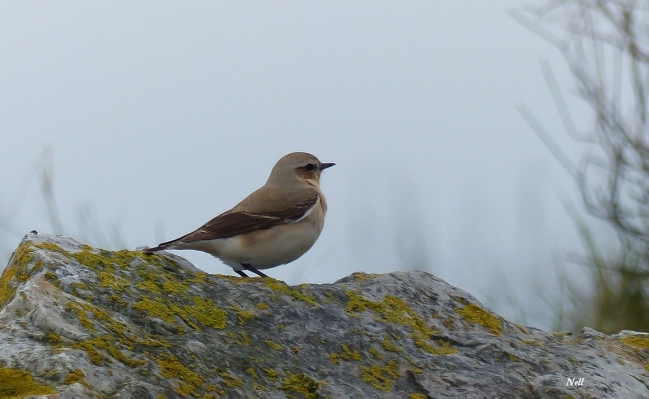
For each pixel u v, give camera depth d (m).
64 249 9.53
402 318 10.34
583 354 10.80
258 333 9.12
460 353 10.03
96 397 7.04
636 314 16.42
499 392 9.28
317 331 9.53
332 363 9.12
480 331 10.74
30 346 7.48
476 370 9.66
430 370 9.48
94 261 9.33
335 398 8.50
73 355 7.37
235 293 9.72
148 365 7.74
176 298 9.14
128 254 9.80
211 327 8.87
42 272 8.80
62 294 8.35
